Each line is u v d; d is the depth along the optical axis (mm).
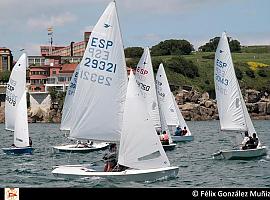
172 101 55625
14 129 40750
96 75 25359
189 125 108312
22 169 30453
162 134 44688
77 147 42656
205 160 35125
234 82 36875
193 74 165125
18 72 42000
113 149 24469
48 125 118375
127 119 23688
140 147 23656
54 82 154625
